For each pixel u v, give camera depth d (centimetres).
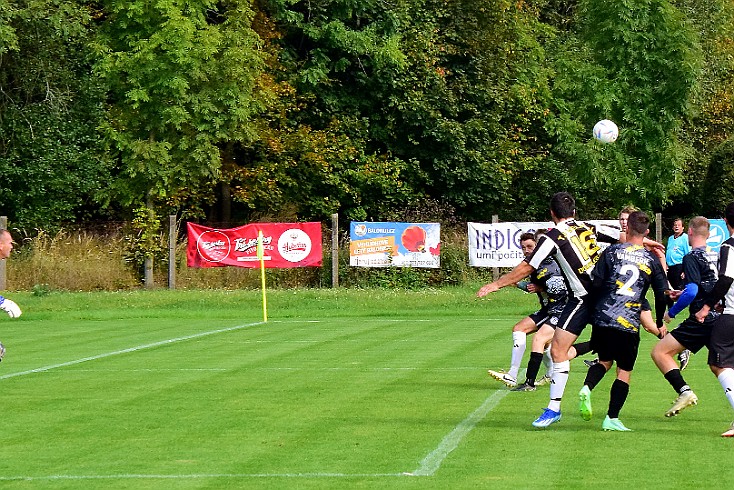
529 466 1091
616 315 1266
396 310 3288
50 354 2205
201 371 1903
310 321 2992
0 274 3744
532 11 5619
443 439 1243
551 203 1338
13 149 4266
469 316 3138
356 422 1366
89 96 4331
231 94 4219
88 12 4353
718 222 3494
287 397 1587
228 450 1191
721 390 1623
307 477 1048
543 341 1631
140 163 4181
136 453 1180
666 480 1023
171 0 4100
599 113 4509
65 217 4375
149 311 3256
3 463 1133
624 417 1393
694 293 1366
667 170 4519
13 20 4228
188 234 3744
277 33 4747
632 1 4350
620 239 1686
